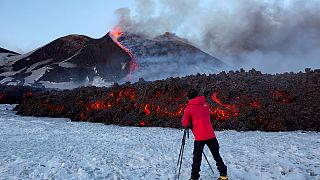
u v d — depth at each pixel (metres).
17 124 26.22
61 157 11.87
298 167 9.38
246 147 13.60
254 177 8.48
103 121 29.36
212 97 25.41
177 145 14.83
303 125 21.80
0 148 14.34
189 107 8.06
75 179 8.69
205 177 8.52
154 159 11.25
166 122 25.25
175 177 8.65
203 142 7.90
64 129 23.12
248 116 22.89
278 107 23.33
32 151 13.43
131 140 17.05
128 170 9.59
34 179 8.80
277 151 12.27
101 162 10.87
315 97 23.77
